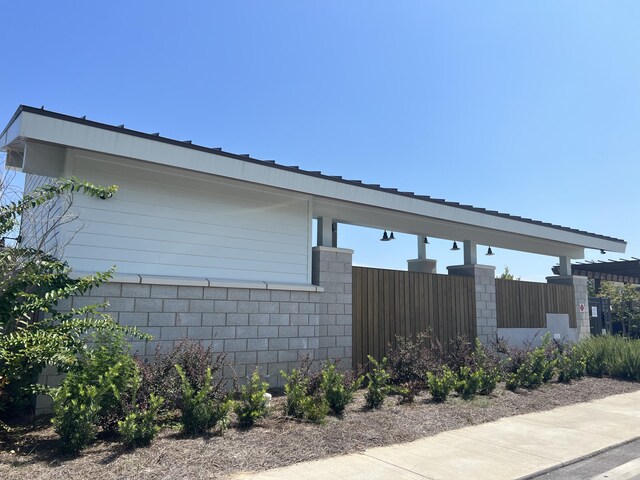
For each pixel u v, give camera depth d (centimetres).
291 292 952
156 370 667
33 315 743
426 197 1071
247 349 883
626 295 2606
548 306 1505
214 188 894
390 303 1116
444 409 829
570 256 1647
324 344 991
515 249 1539
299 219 992
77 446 532
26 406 720
